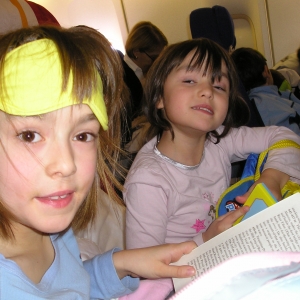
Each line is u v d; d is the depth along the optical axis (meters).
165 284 0.72
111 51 0.60
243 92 1.32
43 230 0.47
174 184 0.92
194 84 0.91
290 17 3.13
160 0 3.58
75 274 0.65
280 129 1.11
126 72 1.80
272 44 3.27
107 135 0.65
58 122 0.45
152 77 0.99
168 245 0.69
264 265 0.36
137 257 0.68
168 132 0.96
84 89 0.46
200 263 0.63
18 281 0.50
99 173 0.71
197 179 0.96
